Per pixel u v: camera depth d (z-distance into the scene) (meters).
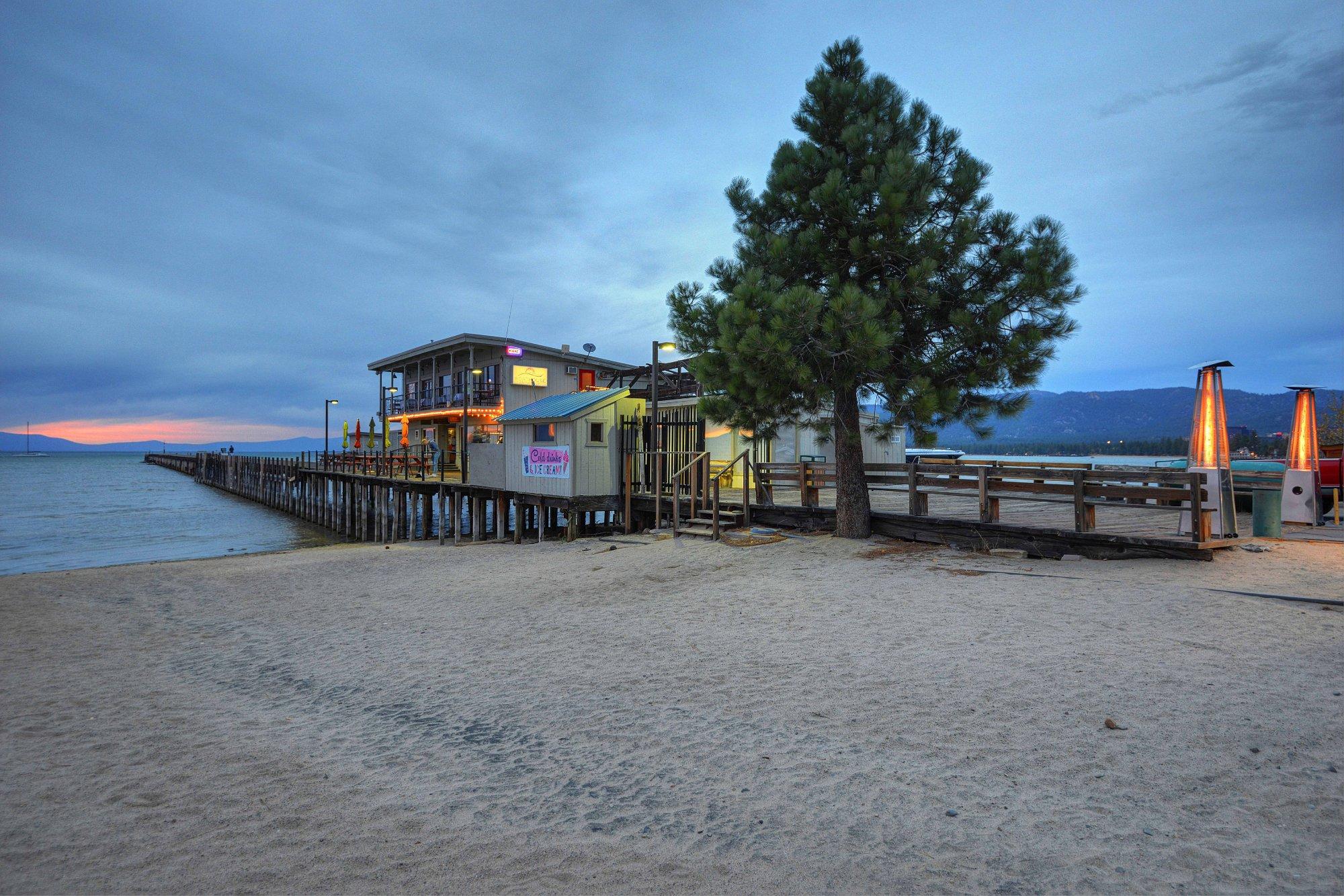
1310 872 2.84
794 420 11.69
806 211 10.84
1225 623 6.20
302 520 35.94
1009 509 14.48
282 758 4.73
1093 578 8.14
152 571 14.40
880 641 6.43
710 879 3.03
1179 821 3.28
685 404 19.72
